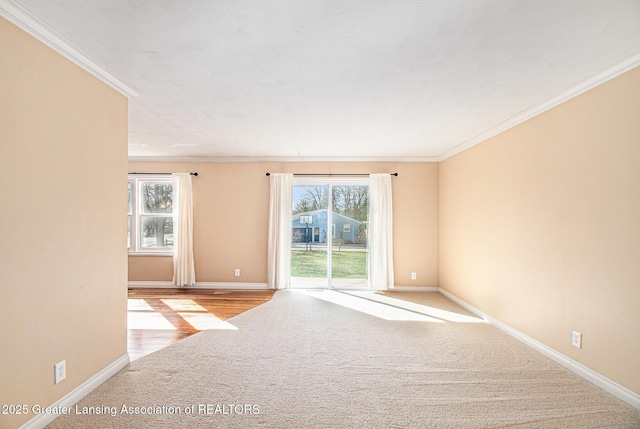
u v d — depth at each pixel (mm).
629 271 2139
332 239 5648
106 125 2414
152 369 2619
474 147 4262
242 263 5578
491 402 2176
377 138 4258
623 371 2184
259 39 1898
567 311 2670
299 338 3336
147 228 5633
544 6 1576
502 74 2354
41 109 1862
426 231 5547
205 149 4973
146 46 1985
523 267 3246
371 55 2088
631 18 1665
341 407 2113
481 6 1579
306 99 2873
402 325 3760
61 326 2010
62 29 1805
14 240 1703
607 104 2299
